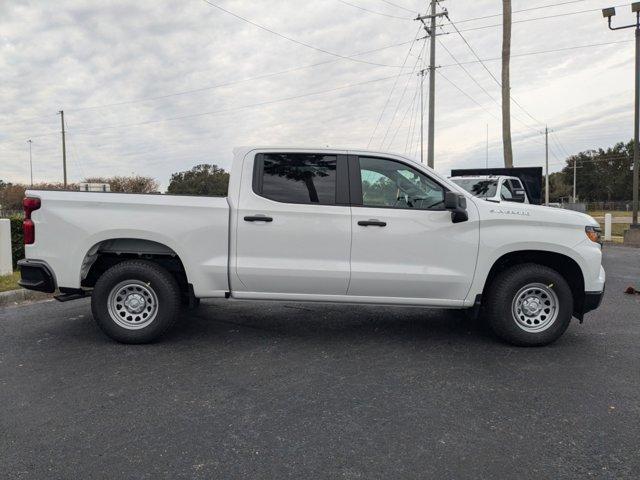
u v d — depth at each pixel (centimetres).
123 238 498
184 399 378
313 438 320
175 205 497
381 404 371
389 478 275
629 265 1212
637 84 1856
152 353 484
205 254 499
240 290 507
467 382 415
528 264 506
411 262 497
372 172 508
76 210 498
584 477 277
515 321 504
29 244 503
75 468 283
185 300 604
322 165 507
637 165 1900
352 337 542
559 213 506
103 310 502
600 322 616
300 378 422
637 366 455
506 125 1870
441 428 334
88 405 367
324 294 506
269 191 503
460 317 631
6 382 410
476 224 495
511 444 313
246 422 341
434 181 507
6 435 321
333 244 496
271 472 281
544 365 457
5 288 734
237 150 513
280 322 601
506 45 1855
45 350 491
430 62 2575
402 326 589
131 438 318
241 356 478
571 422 343
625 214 6200
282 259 499
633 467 287
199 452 302
